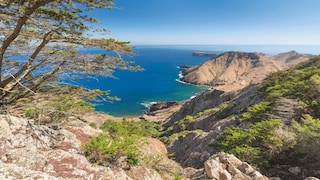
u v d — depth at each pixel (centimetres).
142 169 807
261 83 5112
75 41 891
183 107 7044
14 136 655
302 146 1455
